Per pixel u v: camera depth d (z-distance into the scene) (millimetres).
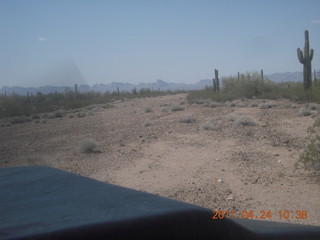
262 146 12664
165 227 2006
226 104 31391
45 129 20609
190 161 10961
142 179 9086
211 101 36062
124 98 61938
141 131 18141
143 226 1958
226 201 7094
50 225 1975
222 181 8500
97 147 14078
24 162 10891
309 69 32531
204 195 7523
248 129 16578
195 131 16875
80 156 12430
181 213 2098
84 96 45031
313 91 30500
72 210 2318
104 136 17172
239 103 30750
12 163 10906
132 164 10891
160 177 9211
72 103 39469
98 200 2584
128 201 2516
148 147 13656
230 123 18938
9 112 26797
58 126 22047
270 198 7152
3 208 2471
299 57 32750
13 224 2047
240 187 7996
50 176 3594
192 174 9359
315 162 8820
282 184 8039
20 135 18125
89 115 30234
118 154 12555
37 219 2135
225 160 10789
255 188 7863
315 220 5918
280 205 6719
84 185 3148
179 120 21422
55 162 11312
